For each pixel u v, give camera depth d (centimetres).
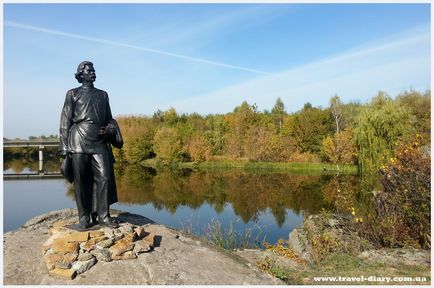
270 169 3819
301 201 1983
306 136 4359
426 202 868
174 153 4247
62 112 646
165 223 1478
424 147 1030
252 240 1156
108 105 675
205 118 6425
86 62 657
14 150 5600
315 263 786
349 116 4478
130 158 4550
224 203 1961
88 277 542
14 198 2041
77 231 611
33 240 639
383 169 1003
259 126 4472
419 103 3403
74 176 630
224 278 584
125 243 597
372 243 896
